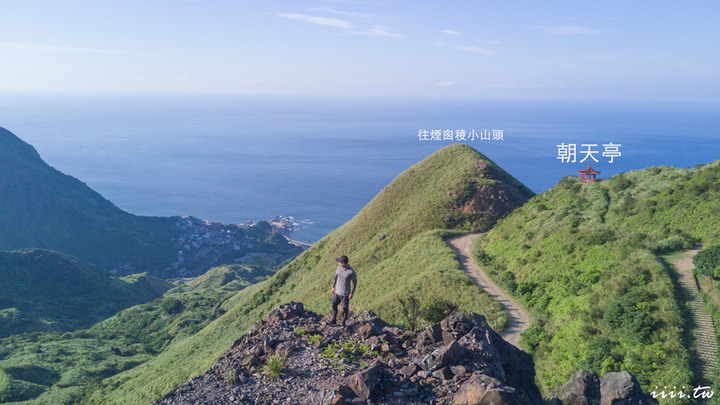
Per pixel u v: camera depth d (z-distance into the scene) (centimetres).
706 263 3662
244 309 9738
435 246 7294
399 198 10538
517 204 9169
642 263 4112
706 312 3309
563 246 5372
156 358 9350
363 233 9962
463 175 10138
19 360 10019
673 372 2903
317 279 9181
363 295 6575
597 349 3362
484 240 7381
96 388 8169
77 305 19200
